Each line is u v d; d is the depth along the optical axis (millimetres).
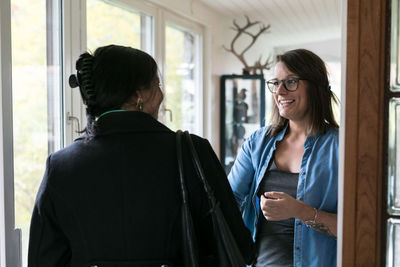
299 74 1430
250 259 1060
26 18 2188
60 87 2465
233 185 1622
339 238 871
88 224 930
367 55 833
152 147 953
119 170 931
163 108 3812
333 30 6422
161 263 927
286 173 1469
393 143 834
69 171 938
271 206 1301
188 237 912
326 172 1383
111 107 985
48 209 940
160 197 930
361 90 840
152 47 3691
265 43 7148
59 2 2439
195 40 4746
